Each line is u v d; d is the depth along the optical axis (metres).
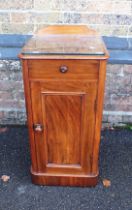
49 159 2.10
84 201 2.08
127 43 2.56
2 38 2.56
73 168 2.11
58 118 1.92
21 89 2.71
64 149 2.04
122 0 2.42
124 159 2.49
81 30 2.15
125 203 2.06
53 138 2.00
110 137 2.75
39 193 2.14
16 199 2.09
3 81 2.66
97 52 1.74
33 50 1.79
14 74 2.62
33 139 2.01
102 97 1.83
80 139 1.99
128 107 2.79
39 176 2.15
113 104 2.78
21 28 2.57
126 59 2.50
